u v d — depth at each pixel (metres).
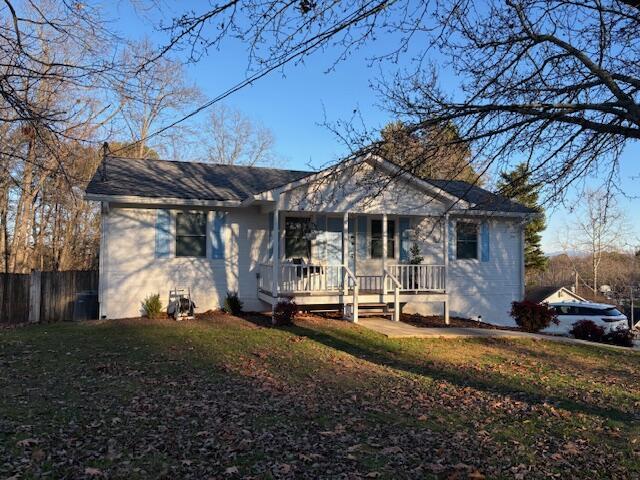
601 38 5.47
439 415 6.21
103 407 6.08
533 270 37.97
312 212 14.64
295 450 4.93
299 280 14.66
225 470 4.41
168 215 14.40
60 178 8.30
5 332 11.95
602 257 46.84
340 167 6.87
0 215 24.62
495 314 17.61
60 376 7.62
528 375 8.71
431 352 10.47
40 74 5.18
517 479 4.38
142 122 28.08
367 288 16.23
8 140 8.17
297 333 11.98
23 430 5.19
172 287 14.42
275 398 6.74
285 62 5.06
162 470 4.38
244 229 15.16
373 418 6.02
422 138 5.72
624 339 14.41
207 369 8.29
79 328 12.27
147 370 8.10
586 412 6.50
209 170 17.27
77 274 15.14
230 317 14.09
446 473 4.46
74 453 4.68
